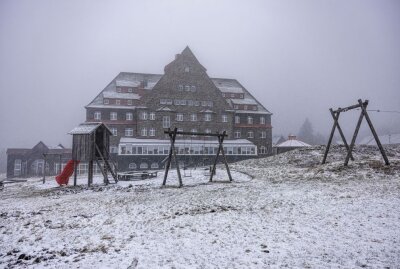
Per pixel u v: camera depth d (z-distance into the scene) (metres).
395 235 8.20
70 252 8.29
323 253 7.22
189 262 7.06
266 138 73.81
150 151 57.25
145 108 62.47
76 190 24.33
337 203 12.52
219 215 11.60
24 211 15.44
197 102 66.44
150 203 15.17
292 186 18.31
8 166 61.66
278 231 9.19
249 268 6.54
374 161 22.06
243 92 77.50
